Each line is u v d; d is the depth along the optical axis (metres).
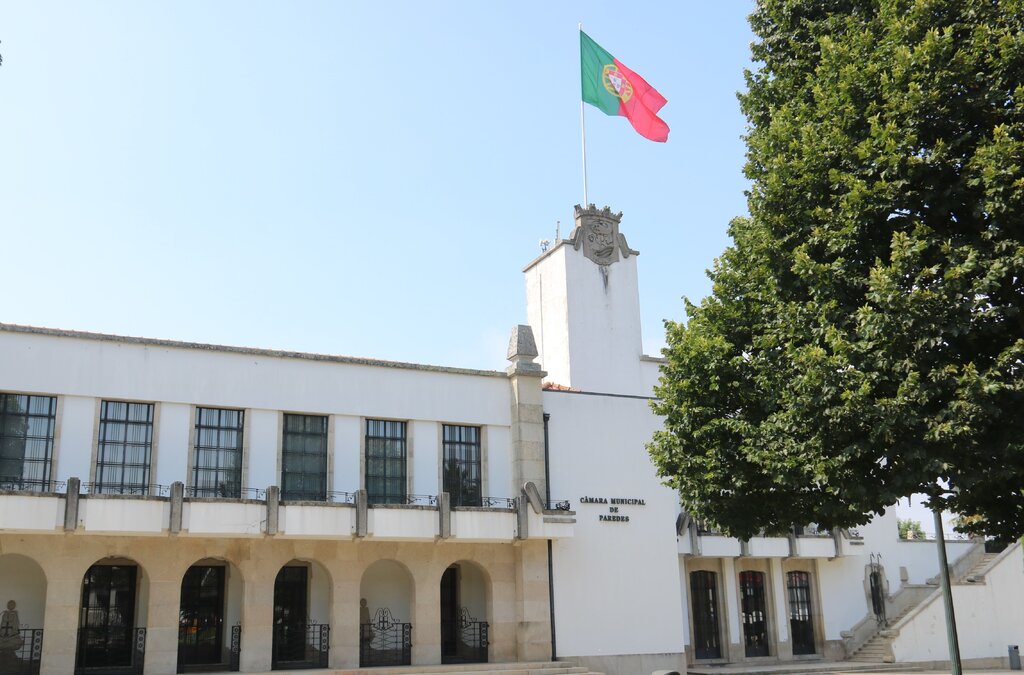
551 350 41.88
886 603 43.28
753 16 21.77
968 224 16.69
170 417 27.27
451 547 29.94
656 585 32.91
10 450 25.30
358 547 28.58
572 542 31.75
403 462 30.38
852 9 19.84
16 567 25.69
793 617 40.97
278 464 28.42
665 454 21.36
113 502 24.67
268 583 27.08
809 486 19.34
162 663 25.44
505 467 31.70
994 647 41.41
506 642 30.12
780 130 18.84
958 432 15.34
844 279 17.39
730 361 20.42
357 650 27.94
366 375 30.25
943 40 16.25
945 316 15.55
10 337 25.72
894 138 16.56
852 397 16.20
